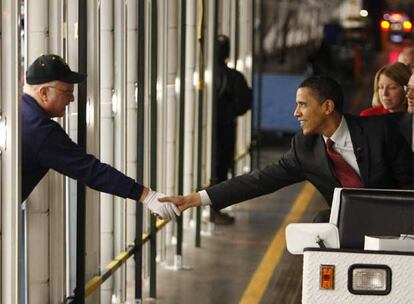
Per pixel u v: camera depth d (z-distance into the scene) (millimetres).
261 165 27953
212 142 19922
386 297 8367
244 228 20719
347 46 44219
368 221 9328
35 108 10234
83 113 11305
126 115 13805
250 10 25766
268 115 33219
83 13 11203
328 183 11102
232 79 20891
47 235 10953
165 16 15898
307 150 11094
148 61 15078
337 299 8391
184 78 16797
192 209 20203
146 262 15898
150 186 14883
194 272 16875
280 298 15375
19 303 9180
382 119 11047
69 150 10344
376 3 45531
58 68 10250
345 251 8367
